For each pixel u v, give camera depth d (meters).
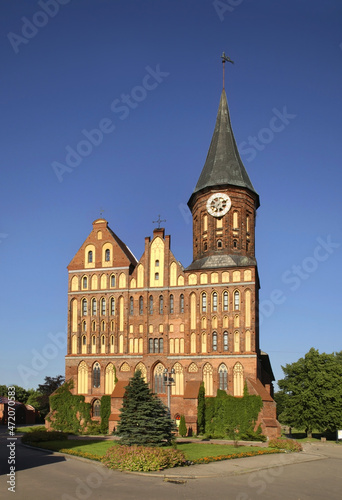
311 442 72.69
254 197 84.12
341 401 75.38
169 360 74.31
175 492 32.03
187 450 49.88
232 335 72.62
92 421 74.19
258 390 68.69
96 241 81.81
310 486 34.78
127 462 39.12
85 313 79.69
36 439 57.53
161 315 76.62
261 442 62.00
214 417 69.56
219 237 79.62
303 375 80.75
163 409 54.47
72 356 78.19
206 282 75.50
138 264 79.44
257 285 79.56
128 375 75.62
